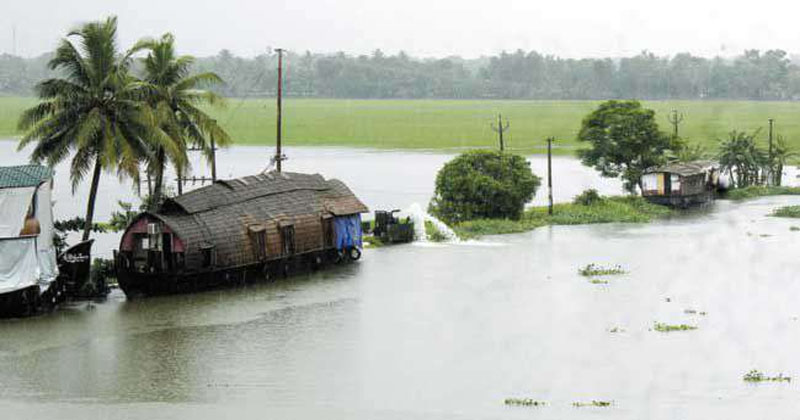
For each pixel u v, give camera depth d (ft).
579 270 222.28
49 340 156.46
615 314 179.32
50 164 184.55
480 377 140.36
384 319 173.99
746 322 172.76
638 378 139.74
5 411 124.26
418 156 570.87
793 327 168.66
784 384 136.46
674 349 154.92
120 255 183.73
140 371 141.38
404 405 128.06
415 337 162.09
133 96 188.55
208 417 122.83
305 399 130.21
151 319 171.22
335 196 229.04
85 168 191.31
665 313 179.73
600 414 124.26
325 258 223.71
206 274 192.03
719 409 126.00
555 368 144.87
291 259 212.02
